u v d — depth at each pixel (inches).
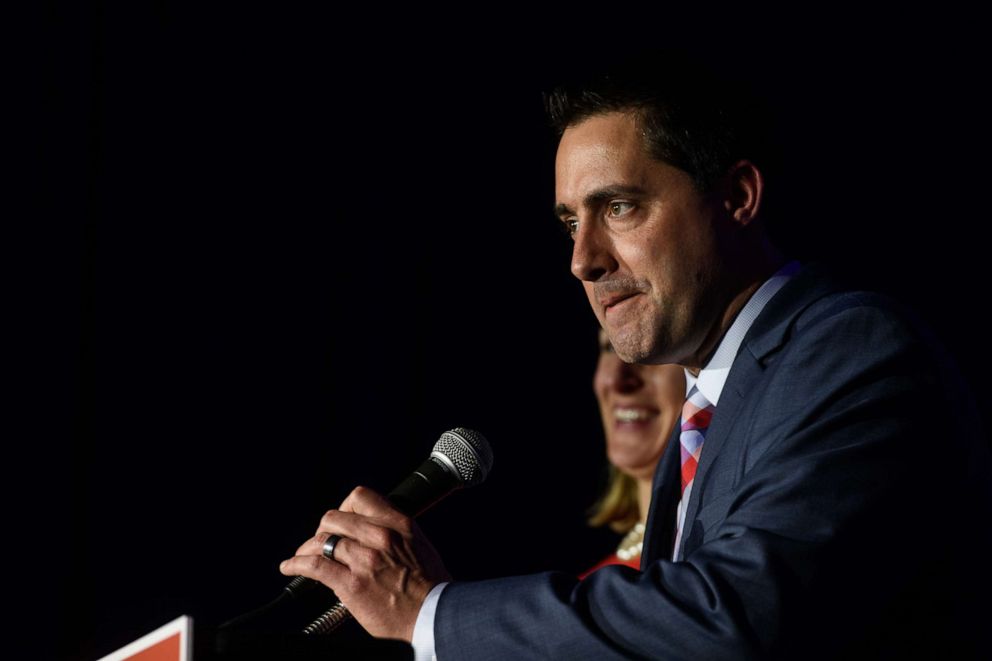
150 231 297.0
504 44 344.8
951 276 315.9
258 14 317.7
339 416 324.8
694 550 119.0
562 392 363.9
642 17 336.2
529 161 349.7
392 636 114.7
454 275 349.1
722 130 133.6
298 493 314.3
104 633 280.4
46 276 277.3
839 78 326.6
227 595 299.3
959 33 319.6
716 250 132.4
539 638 108.0
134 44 297.7
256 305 312.3
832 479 109.7
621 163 130.2
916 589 114.1
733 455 122.4
